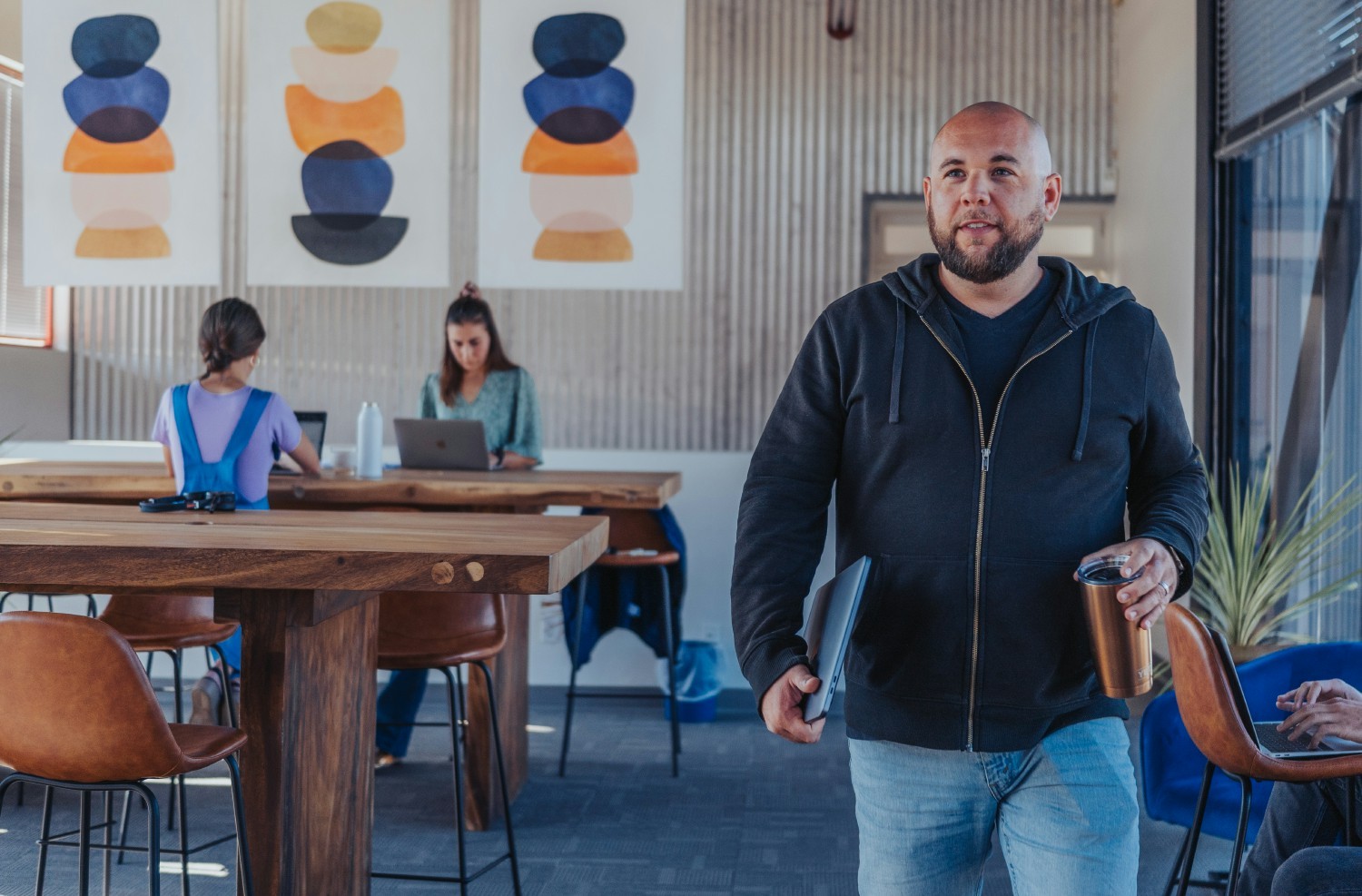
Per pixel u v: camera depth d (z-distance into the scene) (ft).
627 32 15.08
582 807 12.80
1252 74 13.67
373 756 8.65
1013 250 5.07
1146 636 4.94
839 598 5.01
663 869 10.97
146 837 11.48
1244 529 12.53
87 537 7.08
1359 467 11.78
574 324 21.31
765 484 5.52
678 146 15.11
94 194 15.65
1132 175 18.97
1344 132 11.93
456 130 21.24
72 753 6.30
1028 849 5.30
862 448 5.37
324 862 7.77
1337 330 12.14
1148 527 5.23
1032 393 5.18
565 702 17.57
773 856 11.34
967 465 5.18
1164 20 17.06
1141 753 8.54
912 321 5.37
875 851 5.50
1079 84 20.45
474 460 13.20
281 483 11.63
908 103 20.83
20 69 19.60
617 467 17.60
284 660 7.14
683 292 21.24
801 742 4.77
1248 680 8.70
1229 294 14.61
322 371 21.33
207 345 11.14
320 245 15.52
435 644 9.39
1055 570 5.14
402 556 6.61
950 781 5.37
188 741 6.81
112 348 21.39
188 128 15.53
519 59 15.15
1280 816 7.69
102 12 15.60
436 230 15.48
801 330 21.12
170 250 15.60
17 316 20.26
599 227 15.14
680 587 14.92
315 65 15.49
